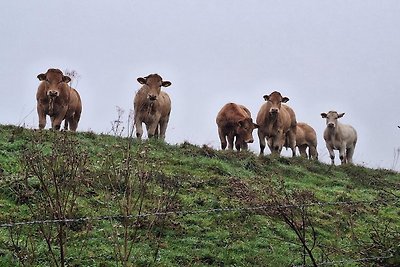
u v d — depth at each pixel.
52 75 22.59
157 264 12.59
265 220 15.67
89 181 14.98
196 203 16.08
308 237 15.26
